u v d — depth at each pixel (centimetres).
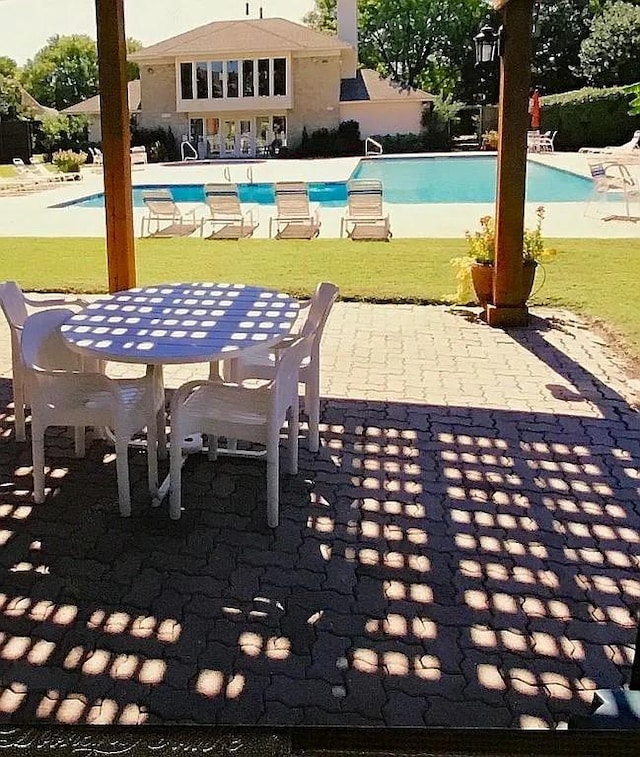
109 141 548
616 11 2783
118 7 524
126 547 291
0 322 626
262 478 352
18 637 240
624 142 2531
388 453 379
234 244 1020
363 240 1029
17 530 303
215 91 2864
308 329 365
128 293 400
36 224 1237
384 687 221
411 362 523
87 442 390
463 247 946
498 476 355
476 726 206
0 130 2752
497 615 254
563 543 299
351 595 264
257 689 219
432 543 298
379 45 3694
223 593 264
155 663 229
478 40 572
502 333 591
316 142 2819
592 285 727
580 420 422
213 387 302
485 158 2230
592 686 222
